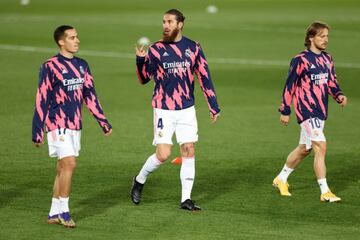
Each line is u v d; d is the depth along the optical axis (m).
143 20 116.62
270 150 43.25
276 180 35.28
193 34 99.69
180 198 34.22
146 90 61.50
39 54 80.69
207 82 32.78
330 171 39.25
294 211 32.47
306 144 34.19
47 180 36.59
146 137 45.81
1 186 35.53
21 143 43.72
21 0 156.25
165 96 32.31
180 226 30.12
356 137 46.81
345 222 30.98
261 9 139.00
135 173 38.19
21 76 66.94
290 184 36.78
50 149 30.09
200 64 32.59
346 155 42.44
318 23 33.88
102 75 68.44
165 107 32.31
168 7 142.62
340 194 35.25
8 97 57.50
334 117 52.50
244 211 32.41
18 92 59.50
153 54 32.09
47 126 29.95
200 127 48.75
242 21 116.62
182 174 32.69
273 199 34.25
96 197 34.12
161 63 32.06
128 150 42.66
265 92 61.50
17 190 34.94
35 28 104.12
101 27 106.56
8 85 62.50
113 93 60.09
